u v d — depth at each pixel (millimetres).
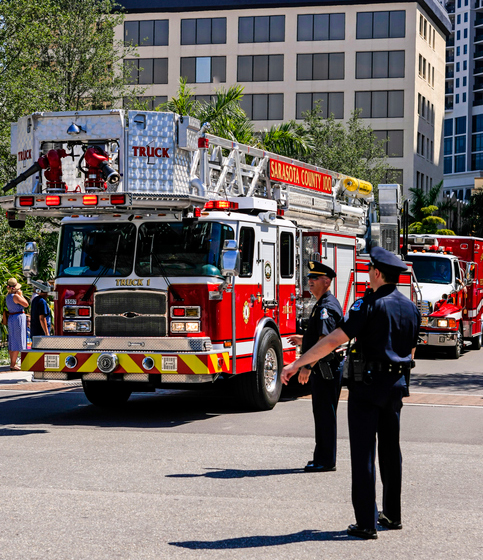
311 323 7434
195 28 60750
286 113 60438
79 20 25797
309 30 60344
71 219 10664
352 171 36812
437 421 10211
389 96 60219
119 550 5102
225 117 23109
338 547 5207
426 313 18922
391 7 59875
